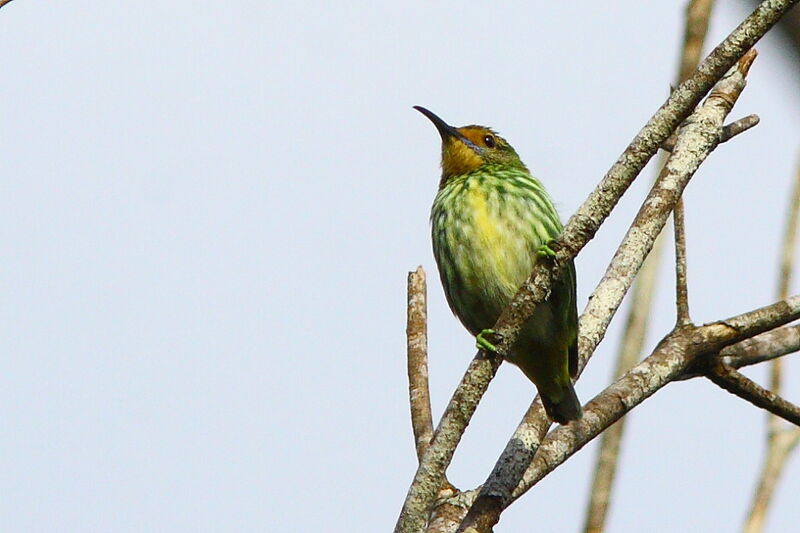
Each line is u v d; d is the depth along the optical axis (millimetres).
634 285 10266
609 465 9438
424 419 9883
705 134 9711
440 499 9461
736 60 7730
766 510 9750
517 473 8828
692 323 10109
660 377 9727
